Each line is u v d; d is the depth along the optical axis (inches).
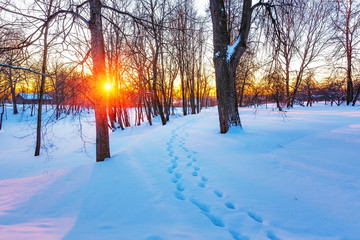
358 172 122.0
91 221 85.4
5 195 118.4
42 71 326.3
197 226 81.6
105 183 132.1
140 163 178.1
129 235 73.4
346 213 86.3
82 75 191.5
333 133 236.1
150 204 101.4
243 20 275.1
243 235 77.6
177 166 167.3
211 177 136.9
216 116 670.5
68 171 161.5
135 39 201.2
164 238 71.8
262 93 368.8
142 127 574.9
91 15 181.8
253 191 112.7
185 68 818.2
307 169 134.2
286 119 443.5
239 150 199.8
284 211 92.4
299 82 471.2
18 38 167.8
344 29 613.3
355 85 871.1
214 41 287.6
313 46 725.3
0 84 395.9
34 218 89.4
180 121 613.0
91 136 521.0
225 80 285.6
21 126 713.0
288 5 252.8
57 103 219.1
